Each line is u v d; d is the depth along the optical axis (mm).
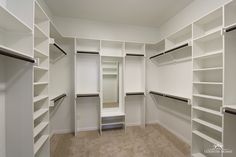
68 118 3184
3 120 1456
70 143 2625
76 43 3090
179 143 2605
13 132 1494
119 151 2330
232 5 1600
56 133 3100
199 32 2156
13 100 1498
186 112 2670
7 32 1448
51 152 2305
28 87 1506
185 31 2553
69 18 3123
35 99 1670
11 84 1494
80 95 2928
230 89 1582
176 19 2949
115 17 3113
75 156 2184
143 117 3447
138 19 3211
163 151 2322
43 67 1950
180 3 2537
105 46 3348
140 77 3611
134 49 3551
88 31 3227
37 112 1811
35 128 1763
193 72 2137
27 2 1485
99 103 3188
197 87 2164
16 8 1474
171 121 3150
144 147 2461
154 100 3723
